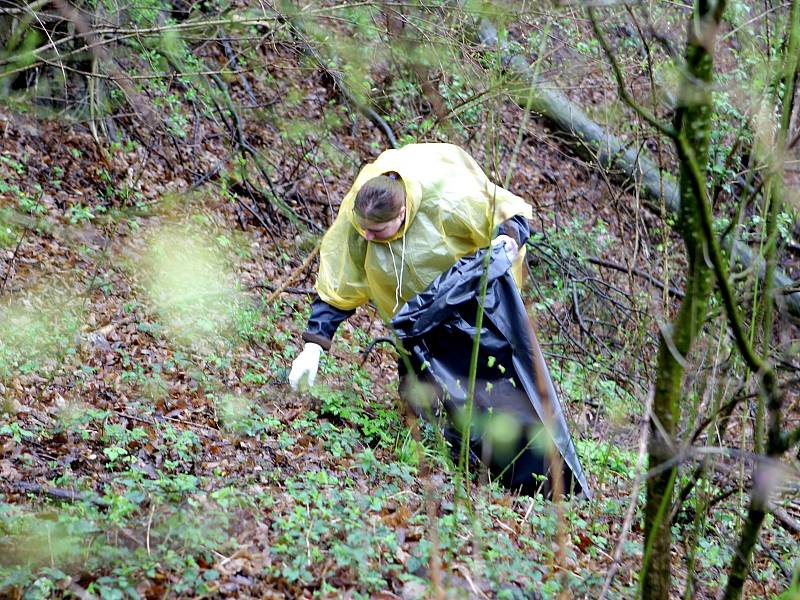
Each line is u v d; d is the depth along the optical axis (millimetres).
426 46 6648
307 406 6570
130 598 3762
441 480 5516
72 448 5258
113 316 7039
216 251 8430
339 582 4113
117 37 6883
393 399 7031
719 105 6387
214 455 5492
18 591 3605
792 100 3727
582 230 10766
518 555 4582
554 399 5934
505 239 6012
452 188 6059
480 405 5938
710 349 4699
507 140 12266
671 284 10492
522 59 7617
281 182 10336
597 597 4406
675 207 8609
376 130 10953
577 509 5688
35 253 7336
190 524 4227
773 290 4027
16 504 4402
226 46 9086
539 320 9484
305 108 9461
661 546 3613
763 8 6262
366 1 6832
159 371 6461
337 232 6395
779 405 3201
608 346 9727
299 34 6781
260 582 4043
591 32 7688
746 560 3486
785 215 6680
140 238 8008
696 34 3094
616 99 7602
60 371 6148
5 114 8625
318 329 6531
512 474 5984
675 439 3428
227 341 7281
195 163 9961
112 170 9281
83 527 3998
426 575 4266
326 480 5023
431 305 5863
